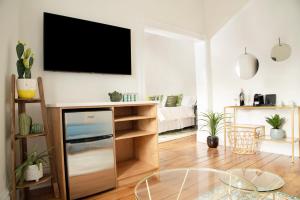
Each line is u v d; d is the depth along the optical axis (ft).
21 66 5.98
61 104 6.09
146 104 8.18
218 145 12.87
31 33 7.18
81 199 6.36
